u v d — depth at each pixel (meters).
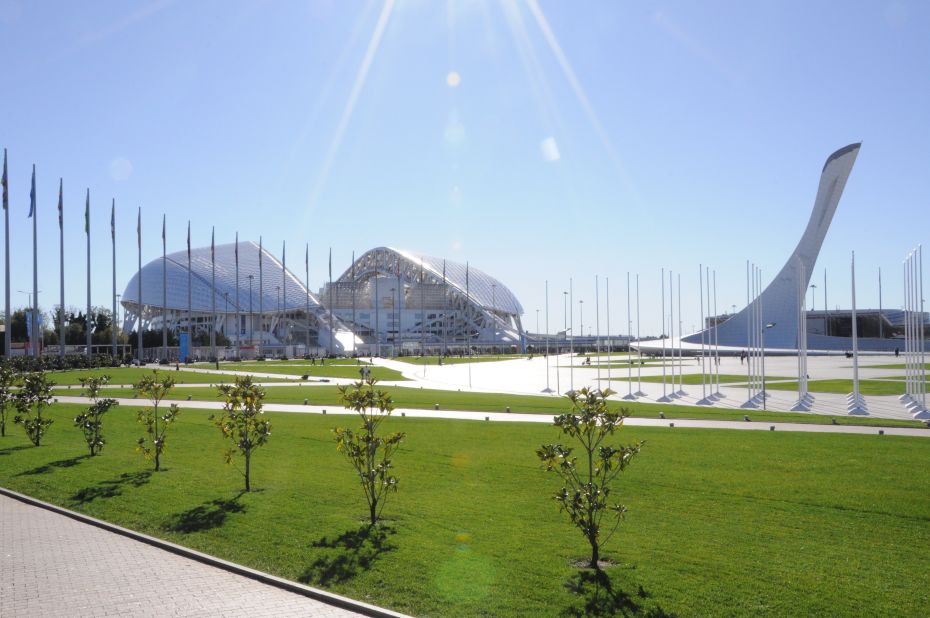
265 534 14.54
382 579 11.93
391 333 197.50
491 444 25.84
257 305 167.75
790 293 123.19
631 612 10.48
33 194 72.81
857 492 17.69
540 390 58.72
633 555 12.94
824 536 14.06
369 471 15.27
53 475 21.19
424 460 22.56
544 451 12.98
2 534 15.18
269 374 78.12
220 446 26.09
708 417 35.47
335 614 10.72
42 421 27.73
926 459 22.36
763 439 26.81
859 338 132.00
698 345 133.88
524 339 184.00
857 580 11.64
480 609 10.69
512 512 16.03
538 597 11.09
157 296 167.75
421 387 60.84
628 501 16.89
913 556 12.84
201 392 51.59
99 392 50.75
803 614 10.37
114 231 87.50
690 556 12.84
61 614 10.72
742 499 17.05
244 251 184.50
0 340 97.25
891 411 39.44
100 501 17.75
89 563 13.16
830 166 107.38
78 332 131.38
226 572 12.63
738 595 11.05
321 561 12.86
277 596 11.45
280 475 20.45
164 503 17.30
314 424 32.12
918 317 45.50
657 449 24.33
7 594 11.55
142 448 21.88
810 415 36.97
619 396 52.19
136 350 129.00
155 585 11.97
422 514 15.89
